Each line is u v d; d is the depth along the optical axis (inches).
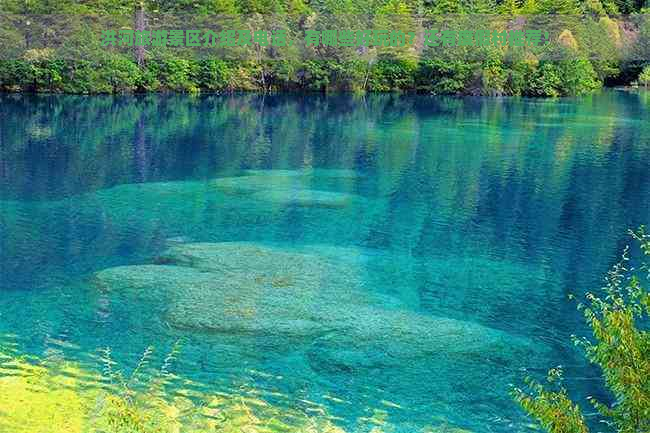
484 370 611.8
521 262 925.2
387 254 932.6
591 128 2126.0
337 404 543.2
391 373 595.8
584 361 642.8
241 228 1030.4
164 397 534.9
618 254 970.7
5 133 1845.5
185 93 2910.9
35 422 480.7
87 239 960.9
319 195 1256.2
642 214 1184.2
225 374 577.9
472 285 828.0
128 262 863.7
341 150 1722.4
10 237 962.7
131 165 1489.9
